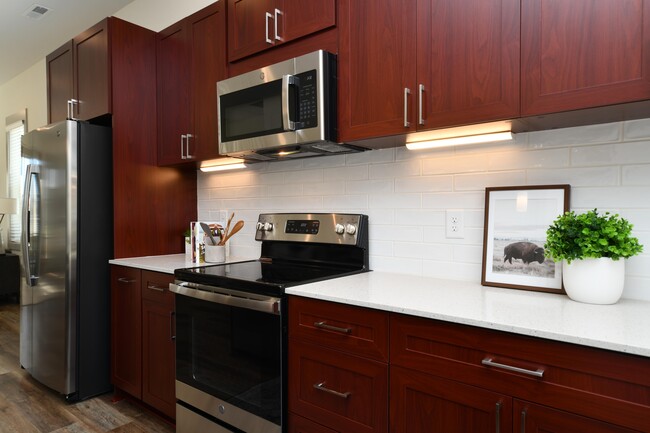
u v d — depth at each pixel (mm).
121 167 2586
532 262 1540
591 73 1214
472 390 1153
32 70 4938
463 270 1765
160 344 2213
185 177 2938
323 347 1475
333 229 2086
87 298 2500
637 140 1394
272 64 1996
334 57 1797
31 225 2758
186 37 2512
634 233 1396
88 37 2705
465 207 1765
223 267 2113
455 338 1183
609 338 952
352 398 1401
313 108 1768
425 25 1545
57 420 2287
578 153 1502
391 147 1978
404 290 1536
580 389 984
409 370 1272
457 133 1603
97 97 2621
